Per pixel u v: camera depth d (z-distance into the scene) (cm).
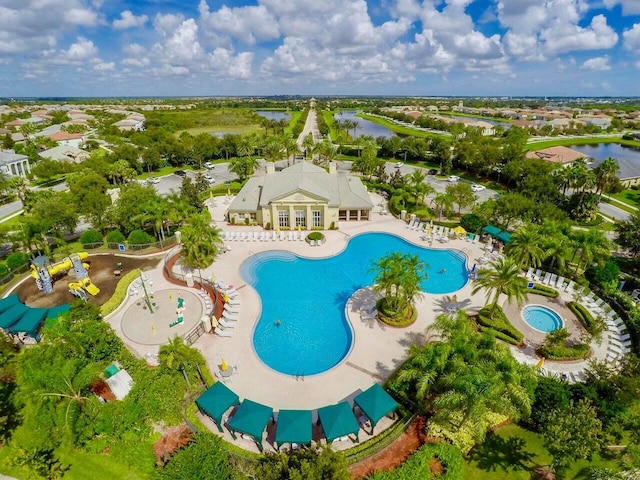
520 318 3631
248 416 2350
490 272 3378
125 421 2391
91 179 5712
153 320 3638
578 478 2167
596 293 3938
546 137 16575
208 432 2419
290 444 2336
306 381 2880
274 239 5422
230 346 3262
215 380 2886
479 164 9062
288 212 5725
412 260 3434
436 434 2400
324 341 3403
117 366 2978
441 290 4144
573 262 4575
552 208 5206
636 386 2327
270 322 3653
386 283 3381
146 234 5150
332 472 1858
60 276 4406
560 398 2397
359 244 5328
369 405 2422
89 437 2405
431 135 16888
